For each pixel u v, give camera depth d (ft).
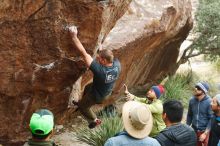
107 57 16.34
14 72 17.31
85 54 16.63
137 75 35.60
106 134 24.40
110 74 16.57
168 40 36.50
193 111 21.86
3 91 17.81
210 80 45.24
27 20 16.26
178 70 48.65
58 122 21.75
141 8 29.86
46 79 18.01
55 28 16.55
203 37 42.65
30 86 18.03
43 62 17.29
